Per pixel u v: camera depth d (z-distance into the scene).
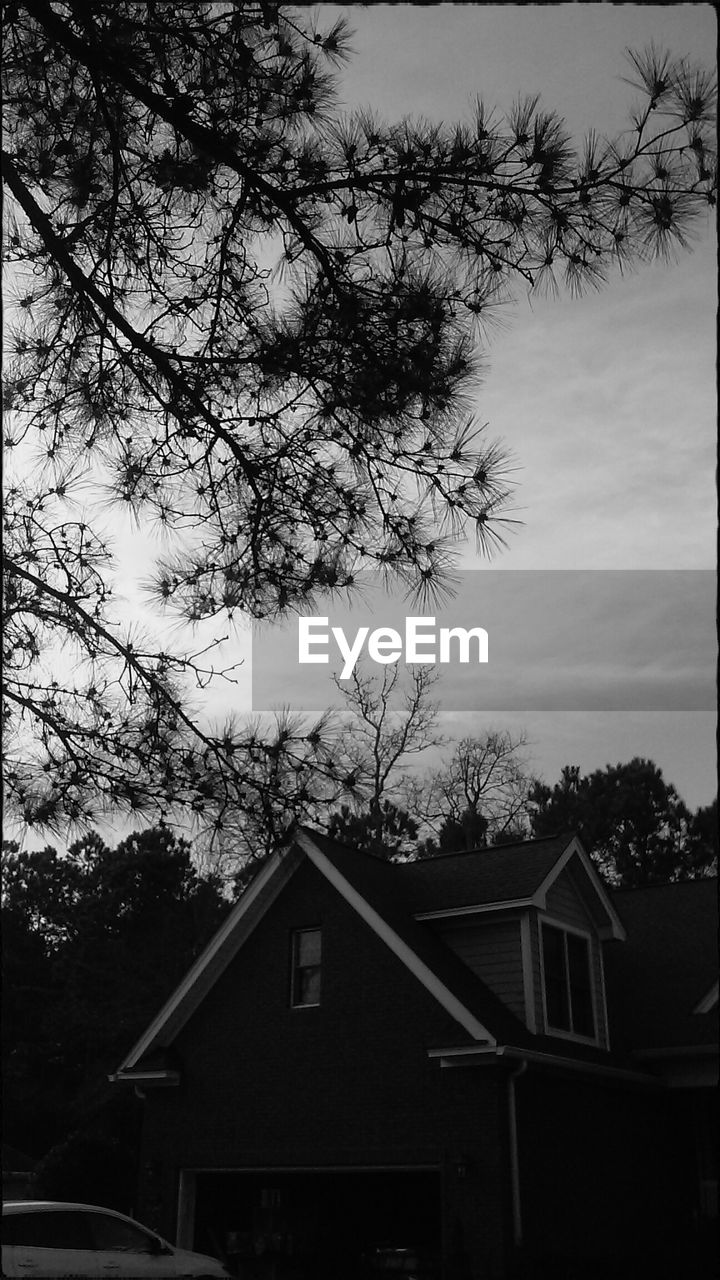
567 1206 14.02
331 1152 14.75
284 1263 15.42
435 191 5.14
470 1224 13.29
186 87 5.39
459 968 15.62
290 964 16.27
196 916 33.62
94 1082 32.19
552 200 5.00
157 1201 16.06
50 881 35.34
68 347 5.92
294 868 16.73
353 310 5.35
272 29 5.23
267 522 5.73
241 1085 15.95
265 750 5.57
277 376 5.52
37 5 5.16
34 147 5.75
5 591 5.91
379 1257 14.56
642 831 36.44
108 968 33.75
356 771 5.71
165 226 5.66
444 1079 14.18
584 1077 15.10
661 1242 14.05
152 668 5.84
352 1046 15.15
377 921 15.39
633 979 18.03
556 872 16.19
